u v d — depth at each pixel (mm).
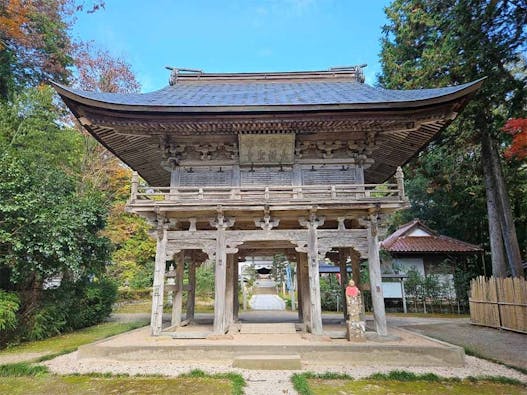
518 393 6953
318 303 10961
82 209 14203
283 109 10828
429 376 7977
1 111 18938
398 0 20219
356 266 13641
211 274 30891
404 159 15125
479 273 25984
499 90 15578
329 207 11000
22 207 11383
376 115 11195
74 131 22531
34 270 12445
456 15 16312
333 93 14031
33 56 24750
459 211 27844
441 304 22766
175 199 11750
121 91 25984
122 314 21094
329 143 12695
